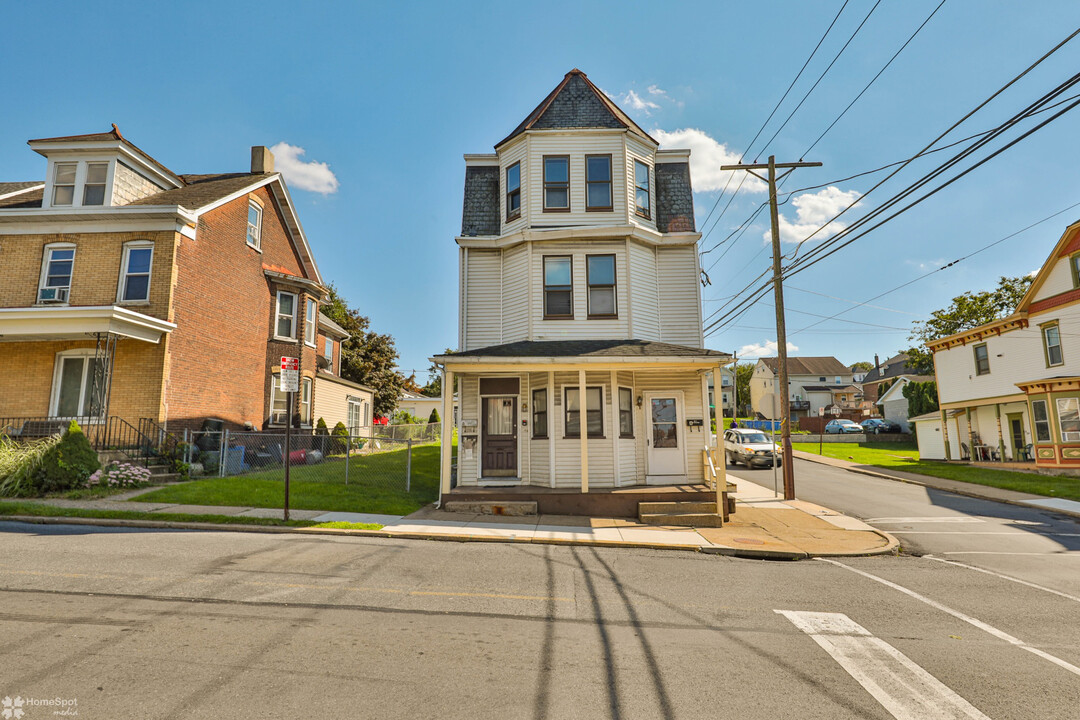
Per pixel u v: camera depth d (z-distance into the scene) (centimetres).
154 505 1151
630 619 605
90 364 1591
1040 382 2275
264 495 1281
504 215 1658
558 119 1645
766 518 1346
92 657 457
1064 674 488
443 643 517
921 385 4066
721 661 497
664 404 1485
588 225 1571
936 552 1055
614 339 1503
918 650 540
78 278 1627
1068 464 2175
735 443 2714
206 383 1750
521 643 525
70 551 796
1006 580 838
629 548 1009
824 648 538
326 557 820
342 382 2784
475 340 1580
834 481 2162
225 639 504
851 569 906
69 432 1289
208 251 1783
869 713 410
